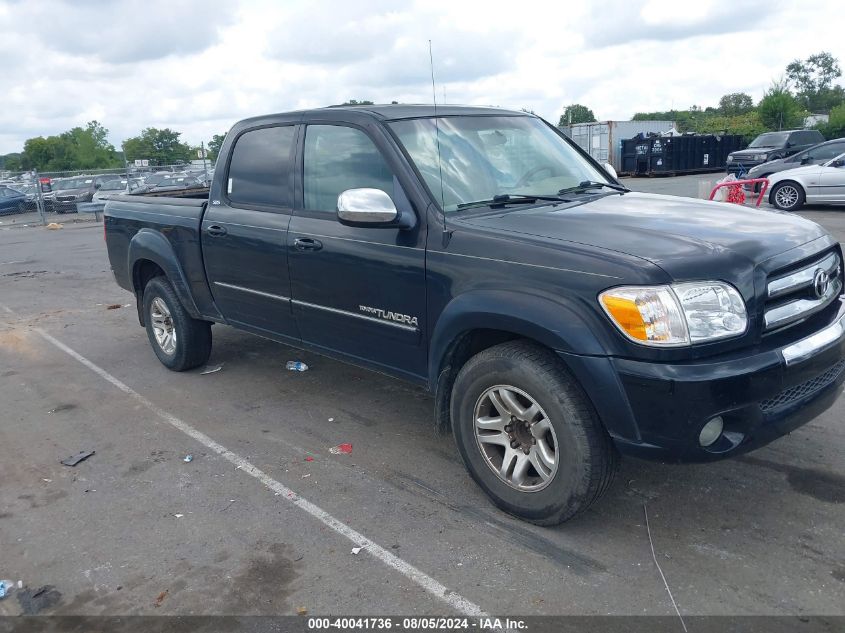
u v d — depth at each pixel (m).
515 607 2.83
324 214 4.20
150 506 3.75
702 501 3.55
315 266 4.19
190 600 2.97
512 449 3.39
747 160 25.38
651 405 2.84
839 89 101.00
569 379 3.08
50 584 3.12
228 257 4.90
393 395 5.24
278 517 3.59
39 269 12.55
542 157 4.35
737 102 94.31
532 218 3.48
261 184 4.69
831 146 17.22
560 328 2.97
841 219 13.34
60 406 5.30
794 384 3.01
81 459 4.35
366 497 3.75
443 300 3.49
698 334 2.82
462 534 3.36
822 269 3.29
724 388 2.80
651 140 32.59
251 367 5.99
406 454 4.25
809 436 4.18
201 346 5.80
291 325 4.57
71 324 7.97
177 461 4.27
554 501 3.22
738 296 2.90
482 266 3.31
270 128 4.67
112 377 5.93
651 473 3.84
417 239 3.62
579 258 3.01
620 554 3.14
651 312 2.80
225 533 3.46
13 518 3.68
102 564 3.24
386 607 2.87
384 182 3.85
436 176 3.76
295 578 3.09
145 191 6.67
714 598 2.83
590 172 4.55
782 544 3.17
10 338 7.43
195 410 5.09
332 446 4.40
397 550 3.25
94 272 11.84
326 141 4.22
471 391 3.44
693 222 3.39
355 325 4.07
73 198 24.66
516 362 3.19
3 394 5.62
